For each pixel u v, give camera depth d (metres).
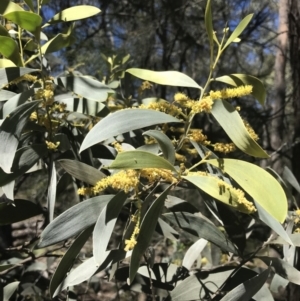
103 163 0.49
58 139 0.44
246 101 1.55
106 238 0.34
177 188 0.48
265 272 0.37
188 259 0.54
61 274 0.37
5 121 0.36
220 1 1.38
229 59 1.57
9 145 0.36
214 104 0.34
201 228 0.43
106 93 0.42
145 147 0.42
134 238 0.32
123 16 1.53
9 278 0.70
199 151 0.40
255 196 0.29
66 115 0.53
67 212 0.36
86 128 0.62
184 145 0.47
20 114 0.37
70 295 0.61
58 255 0.56
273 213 0.28
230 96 0.34
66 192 0.99
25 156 0.40
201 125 1.26
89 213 0.37
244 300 0.36
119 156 0.30
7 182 0.39
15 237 1.09
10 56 0.39
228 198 0.31
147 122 0.34
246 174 0.31
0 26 0.39
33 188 1.08
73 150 0.48
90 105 0.47
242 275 0.44
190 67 1.61
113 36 1.61
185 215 0.43
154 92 1.46
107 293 1.17
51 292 0.36
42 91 0.41
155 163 0.31
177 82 0.39
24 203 0.44
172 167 0.31
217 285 0.44
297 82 1.06
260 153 0.31
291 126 1.63
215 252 0.59
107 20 1.53
